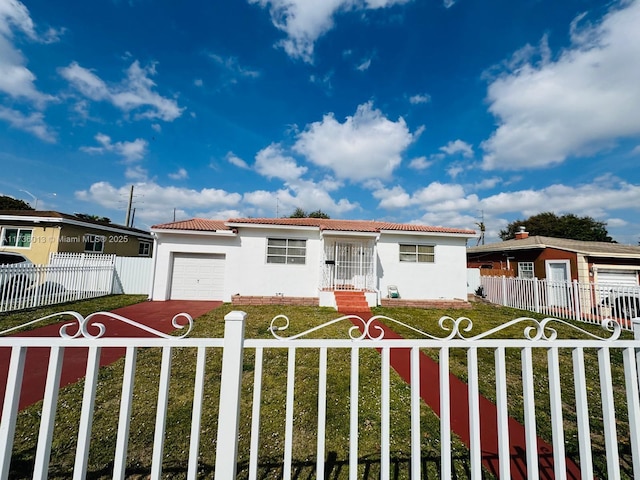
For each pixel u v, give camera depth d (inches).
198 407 57.2
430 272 507.8
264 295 481.1
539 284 425.4
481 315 389.4
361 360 192.4
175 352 198.2
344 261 502.9
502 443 62.8
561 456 62.6
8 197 956.0
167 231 463.8
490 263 711.1
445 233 500.7
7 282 319.9
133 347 57.8
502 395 63.9
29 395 134.9
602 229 1268.5
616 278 490.6
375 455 97.4
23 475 84.5
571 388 157.6
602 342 66.9
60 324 281.4
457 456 98.7
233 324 56.8
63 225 539.2
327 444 103.3
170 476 84.0
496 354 65.3
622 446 105.2
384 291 497.7
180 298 481.4
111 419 114.8
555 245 528.4
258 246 486.0
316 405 131.0
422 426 117.0
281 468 89.4
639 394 67.1
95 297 466.0
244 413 123.6
